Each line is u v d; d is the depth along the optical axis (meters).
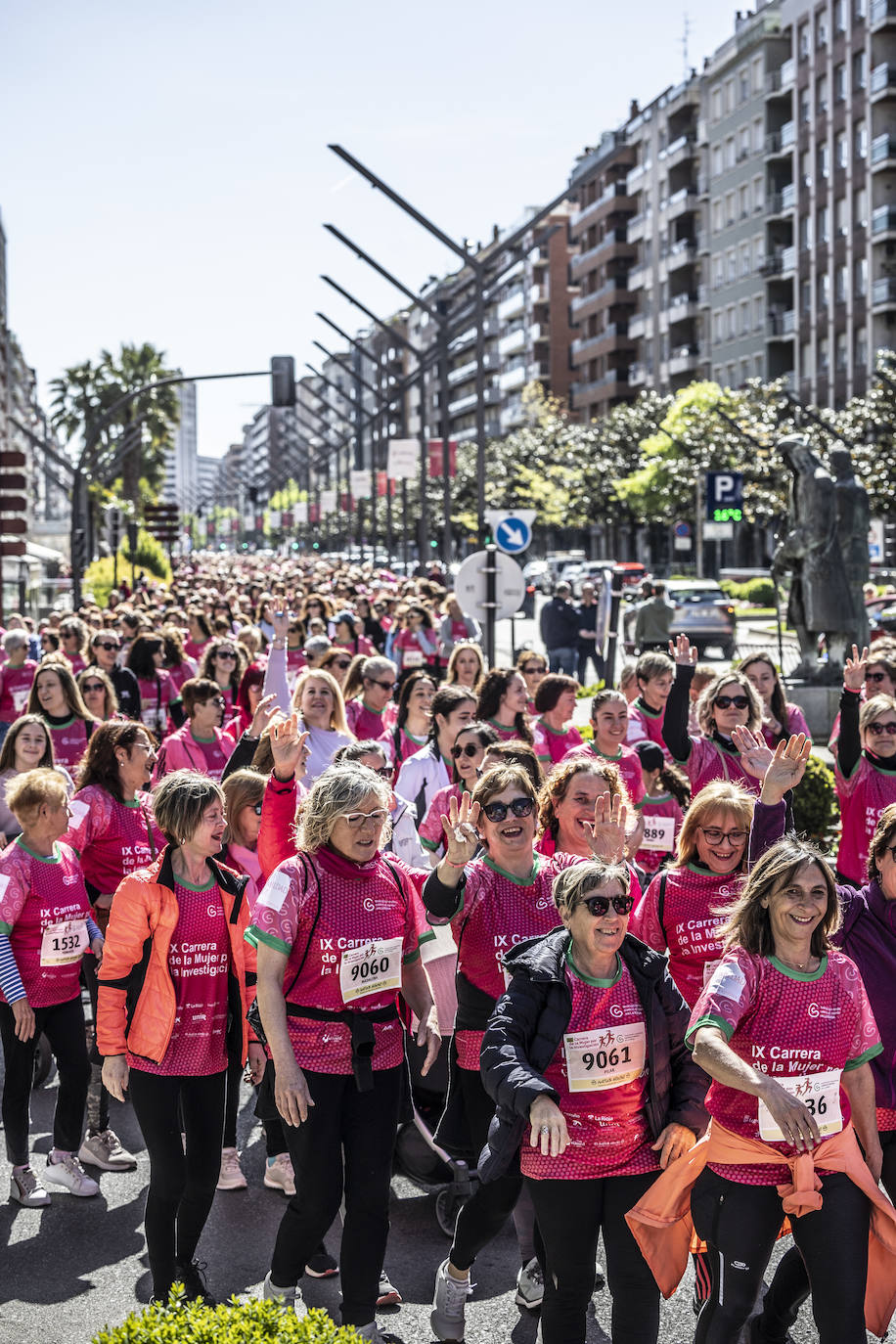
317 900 5.15
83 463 35.56
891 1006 5.54
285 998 5.19
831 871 4.77
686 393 67.25
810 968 4.79
